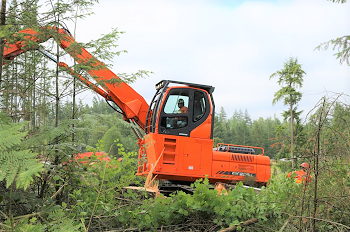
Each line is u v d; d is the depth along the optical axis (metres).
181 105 6.98
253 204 3.60
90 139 4.01
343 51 11.92
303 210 3.37
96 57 4.56
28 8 3.29
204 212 3.49
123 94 7.67
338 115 3.23
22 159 1.41
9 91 3.04
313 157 3.31
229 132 94.44
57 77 4.23
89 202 3.38
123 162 4.08
